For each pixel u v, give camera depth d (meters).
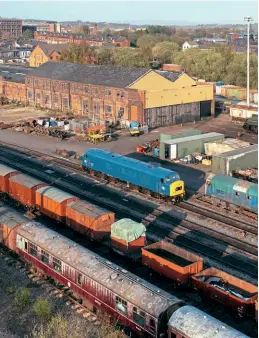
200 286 29.11
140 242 34.19
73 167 58.31
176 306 24.55
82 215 37.00
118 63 147.75
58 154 64.19
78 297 29.92
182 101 82.81
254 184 44.06
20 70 122.69
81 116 88.56
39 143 70.62
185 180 53.69
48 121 80.62
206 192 47.06
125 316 26.11
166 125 81.81
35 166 58.84
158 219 42.50
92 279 27.88
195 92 84.50
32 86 98.81
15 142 71.31
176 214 43.75
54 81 92.94
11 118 88.38
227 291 28.39
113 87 81.19
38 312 27.66
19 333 26.81
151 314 24.47
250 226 41.31
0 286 31.55
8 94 106.44
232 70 125.25
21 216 36.53
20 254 34.03
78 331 26.53
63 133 74.38
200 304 29.33
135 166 49.34
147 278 32.31
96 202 46.59
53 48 151.38
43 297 30.05
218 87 113.75
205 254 35.97
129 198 47.88
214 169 55.03
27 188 42.56
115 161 51.53
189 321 23.09
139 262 33.38
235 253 36.25
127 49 156.75
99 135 70.69
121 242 33.94
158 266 31.44
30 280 32.19
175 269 30.19
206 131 78.25
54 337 25.86
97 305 27.97
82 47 145.25
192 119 85.44
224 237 38.97
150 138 73.12
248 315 27.27
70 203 38.88
